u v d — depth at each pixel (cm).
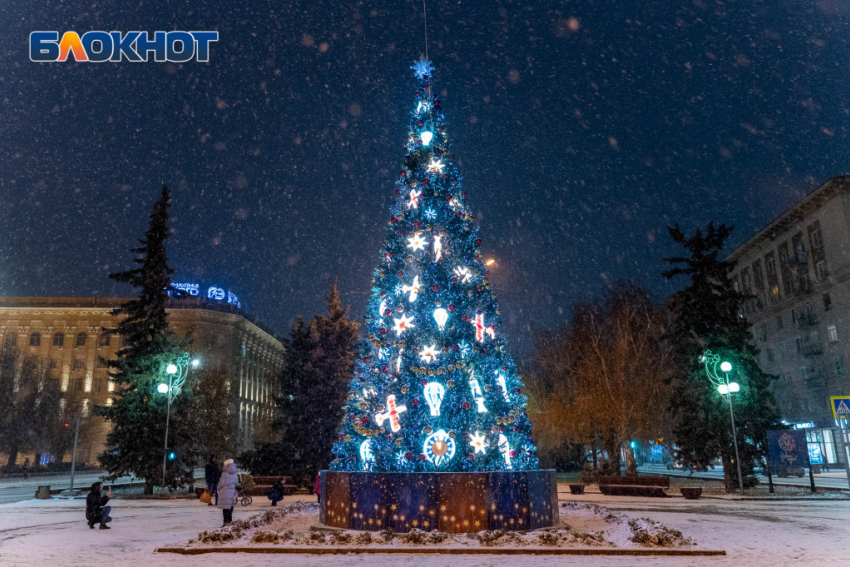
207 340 9088
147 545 1197
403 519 1267
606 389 3453
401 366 1446
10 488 3859
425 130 1658
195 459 3212
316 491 2048
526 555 1033
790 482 3416
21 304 9419
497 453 1395
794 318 5519
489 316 1534
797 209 5288
